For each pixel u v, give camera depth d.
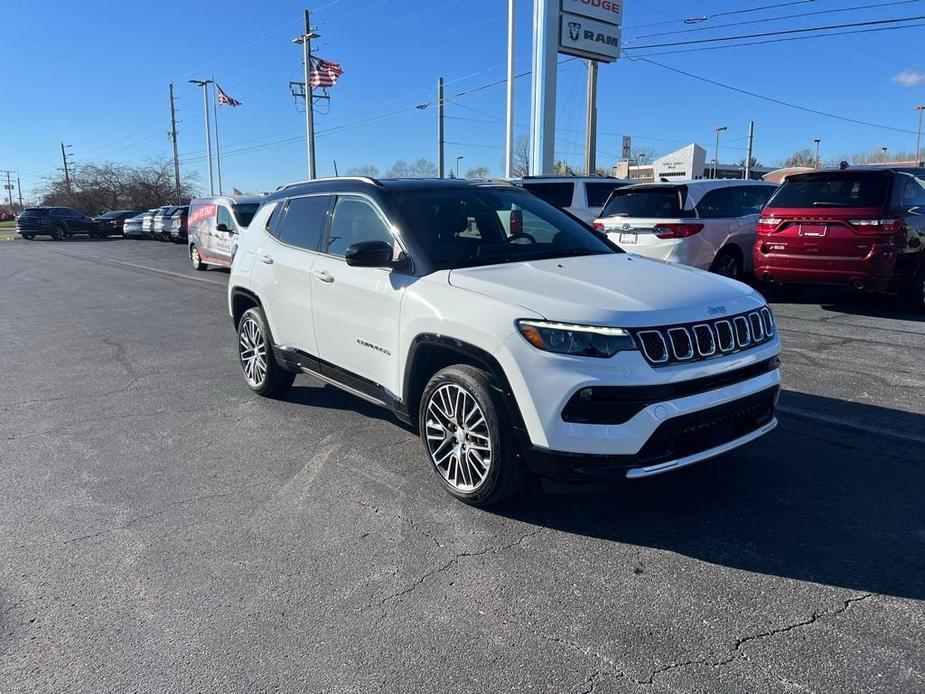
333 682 2.51
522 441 3.41
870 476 4.14
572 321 3.25
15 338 9.07
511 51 20.48
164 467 4.53
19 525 3.75
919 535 3.45
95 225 40.50
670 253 9.84
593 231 5.02
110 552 3.45
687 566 3.22
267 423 5.38
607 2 19.89
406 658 2.63
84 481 4.32
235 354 7.90
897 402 5.44
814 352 6.97
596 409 3.19
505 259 4.21
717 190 10.35
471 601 2.99
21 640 2.78
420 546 3.46
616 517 3.71
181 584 3.16
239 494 4.10
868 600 2.92
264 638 2.77
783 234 8.79
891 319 8.61
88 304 12.16
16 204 106.19
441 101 37.97
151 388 6.47
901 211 8.15
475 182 4.97
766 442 4.69
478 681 2.50
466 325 3.59
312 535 3.59
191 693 2.47
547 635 2.75
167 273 17.62
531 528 3.62
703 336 3.37
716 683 2.45
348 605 2.98
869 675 2.47
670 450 3.28
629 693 2.42
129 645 2.74
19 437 5.16
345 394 6.13
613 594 3.01
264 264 5.66
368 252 4.04
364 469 4.43
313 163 35.53
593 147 25.47
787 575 3.12
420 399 4.13
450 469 3.95
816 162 63.47
